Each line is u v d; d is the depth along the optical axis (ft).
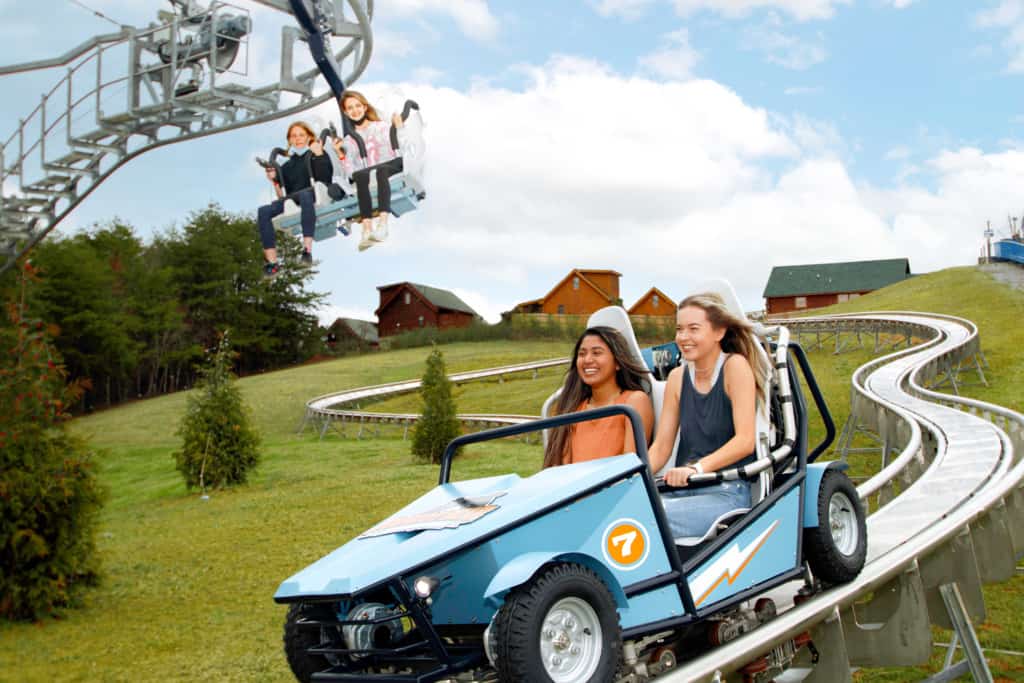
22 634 39.34
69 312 214.28
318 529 62.03
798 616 15.58
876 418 70.74
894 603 19.84
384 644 12.70
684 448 15.80
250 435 89.35
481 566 11.46
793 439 15.87
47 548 42.37
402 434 137.18
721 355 15.53
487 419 129.59
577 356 16.33
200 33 49.49
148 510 78.84
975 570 23.39
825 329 170.19
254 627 39.34
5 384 43.37
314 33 49.08
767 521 15.23
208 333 273.13
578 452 15.80
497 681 11.90
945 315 157.89
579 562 11.82
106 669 34.17
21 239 54.54
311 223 33.81
